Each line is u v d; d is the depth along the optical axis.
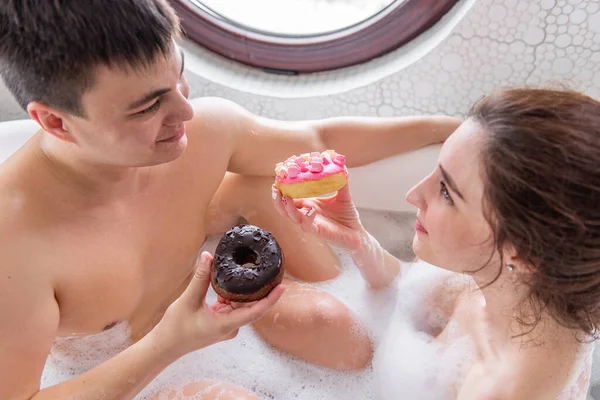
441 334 1.03
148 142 0.75
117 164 0.79
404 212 1.37
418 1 1.32
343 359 1.07
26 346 0.77
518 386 0.77
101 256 0.87
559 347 0.76
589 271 0.67
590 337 0.79
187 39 1.48
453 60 1.32
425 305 1.11
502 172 0.67
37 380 0.80
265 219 1.14
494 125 0.70
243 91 1.44
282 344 1.07
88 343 1.00
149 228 0.95
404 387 1.02
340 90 1.41
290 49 1.45
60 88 0.66
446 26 1.33
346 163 1.22
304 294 1.07
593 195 0.64
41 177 0.81
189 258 1.04
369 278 1.14
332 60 1.45
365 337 1.11
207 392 0.96
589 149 0.64
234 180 1.16
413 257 1.37
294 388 1.11
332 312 1.04
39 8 0.61
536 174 0.65
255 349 1.13
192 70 1.43
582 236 0.65
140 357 0.82
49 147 0.81
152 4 0.65
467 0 1.30
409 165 1.26
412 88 1.38
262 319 1.07
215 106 1.04
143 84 0.67
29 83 0.66
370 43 1.41
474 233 0.76
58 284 0.82
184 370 1.08
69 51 0.62
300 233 1.14
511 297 0.80
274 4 1.46
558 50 1.27
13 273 0.76
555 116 0.66
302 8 1.45
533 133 0.66
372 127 1.18
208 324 0.79
